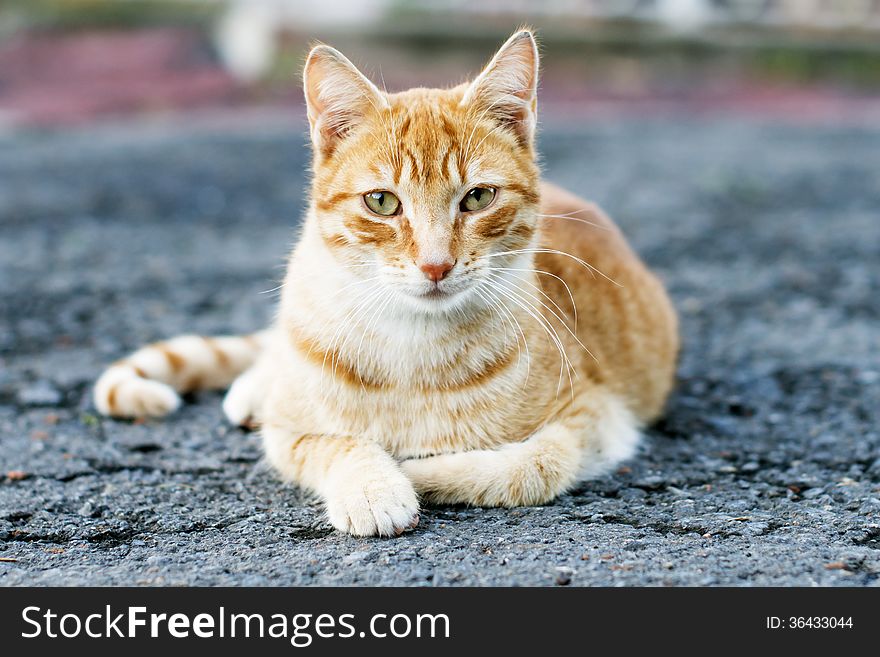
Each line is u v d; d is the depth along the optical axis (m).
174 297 1.13
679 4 2.99
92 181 1.68
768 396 0.92
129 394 0.88
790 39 2.97
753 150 2.04
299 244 0.82
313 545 0.72
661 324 0.91
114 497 0.78
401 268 0.76
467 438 0.79
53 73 2.61
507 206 0.78
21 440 0.85
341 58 0.77
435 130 0.76
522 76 0.79
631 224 1.44
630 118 2.47
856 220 1.48
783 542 0.72
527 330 0.80
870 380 0.94
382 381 0.78
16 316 1.07
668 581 0.68
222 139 2.08
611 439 0.83
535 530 0.73
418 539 0.73
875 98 2.84
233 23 2.74
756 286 1.16
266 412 0.82
